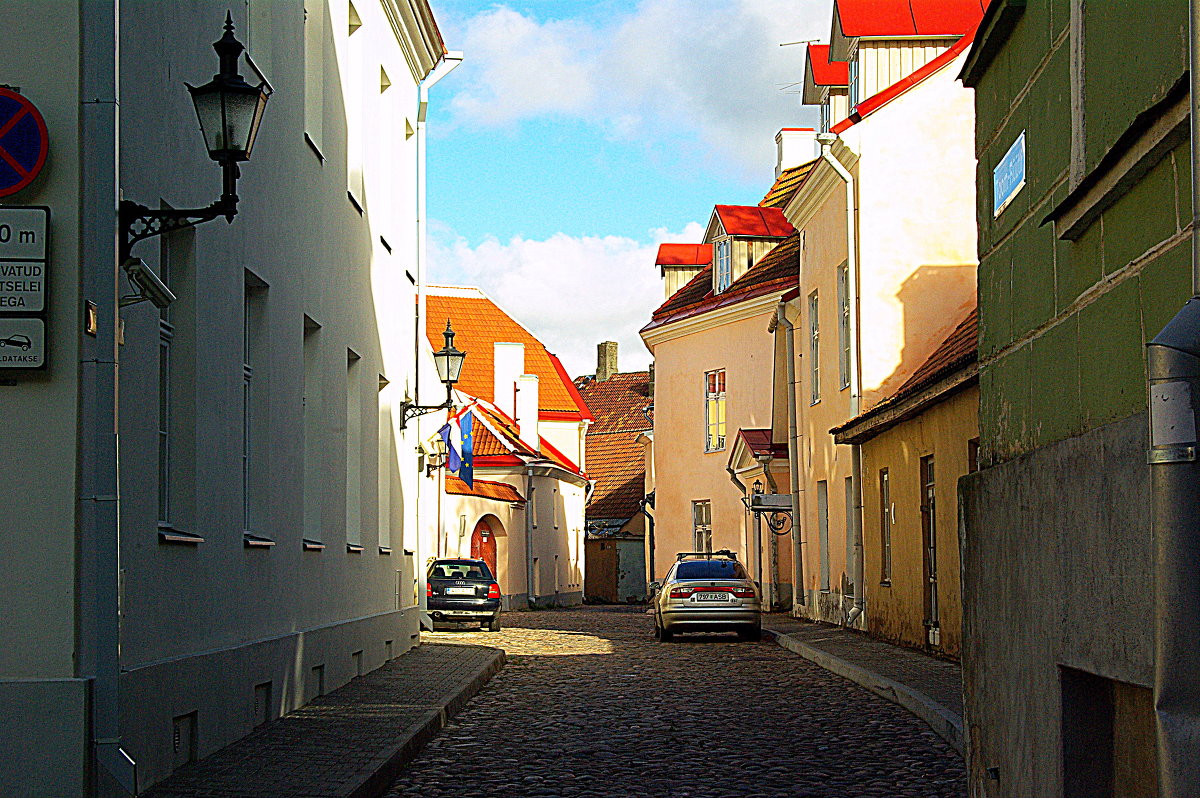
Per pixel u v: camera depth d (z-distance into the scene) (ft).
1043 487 19.36
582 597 201.87
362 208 60.44
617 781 33.40
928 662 61.57
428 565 108.68
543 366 211.61
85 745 25.99
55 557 26.45
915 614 69.62
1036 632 19.76
